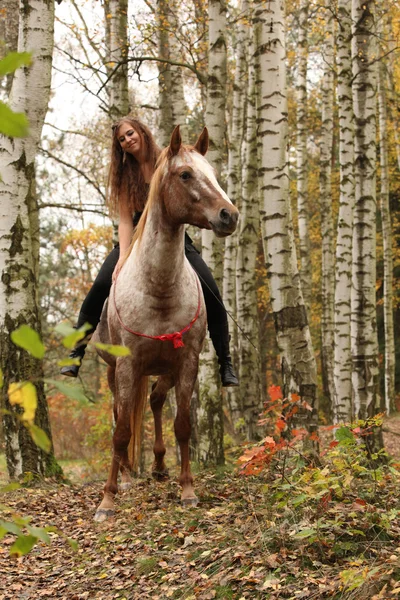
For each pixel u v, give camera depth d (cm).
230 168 1480
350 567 322
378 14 1228
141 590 371
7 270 736
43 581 417
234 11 1764
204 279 556
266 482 500
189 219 445
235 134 1483
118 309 496
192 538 417
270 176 604
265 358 2892
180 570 378
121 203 557
